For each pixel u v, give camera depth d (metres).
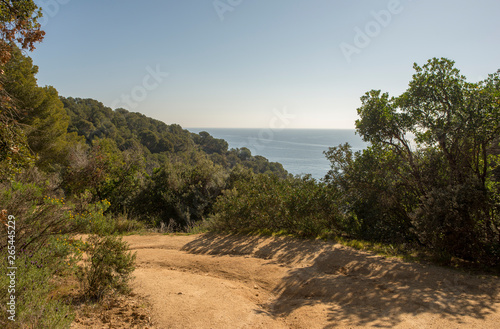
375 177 8.55
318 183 9.62
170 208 16.67
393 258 6.52
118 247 4.80
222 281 5.63
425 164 7.80
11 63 5.28
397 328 3.43
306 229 8.81
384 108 8.30
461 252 6.50
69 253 5.16
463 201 6.27
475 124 6.78
